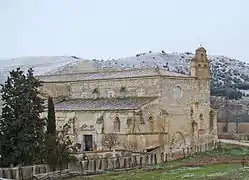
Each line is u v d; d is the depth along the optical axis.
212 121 103.31
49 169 62.44
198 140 98.38
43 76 111.44
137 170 68.69
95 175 64.44
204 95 101.00
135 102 89.00
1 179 52.28
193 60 99.75
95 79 98.69
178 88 93.88
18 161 62.91
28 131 62.88
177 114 93.12
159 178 58.03
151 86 90.38
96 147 88.75
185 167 70.94
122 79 94.25
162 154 86.25
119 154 77.62
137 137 84.81
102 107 90.25
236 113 180.38
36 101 65.44
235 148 103.75
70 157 65.12
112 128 87.31
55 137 65.44
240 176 56.31
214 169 65.69
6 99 64.50
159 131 88.75
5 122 63.56
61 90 104.06
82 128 91.06
